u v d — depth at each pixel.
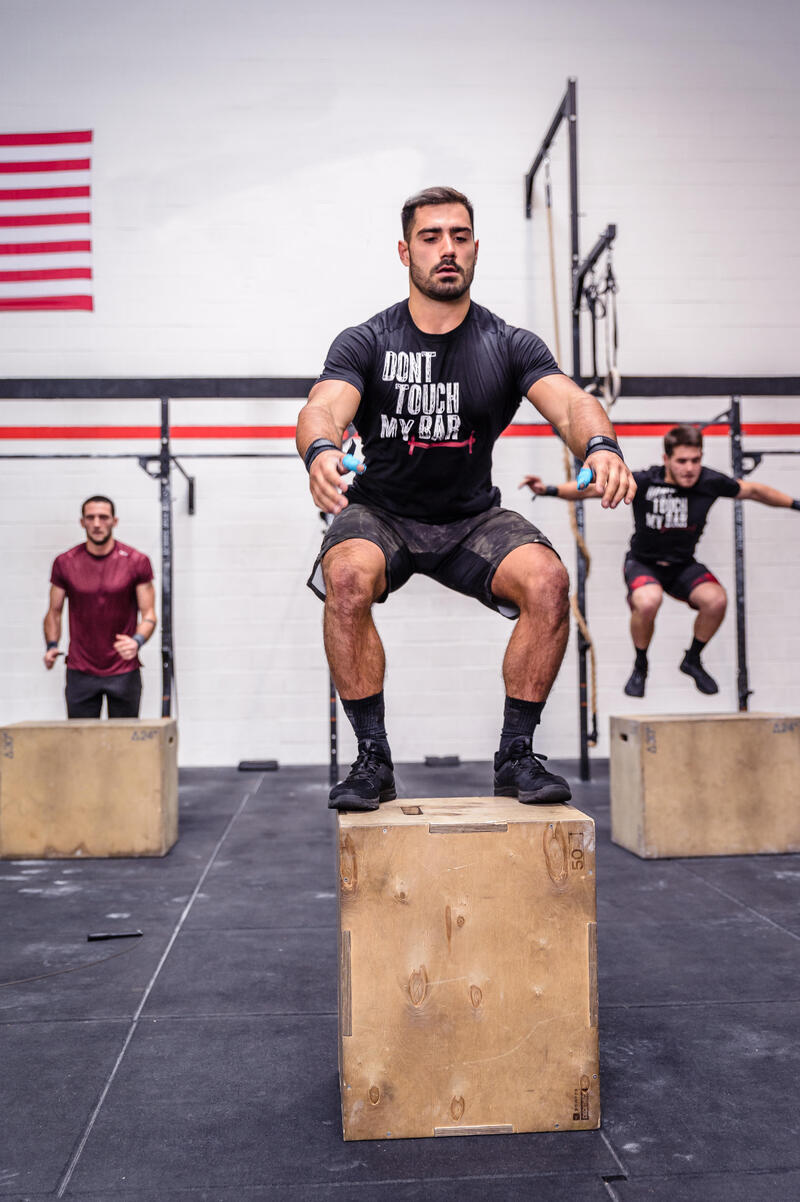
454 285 1.76
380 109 5.88
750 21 6.00
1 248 5.75
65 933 2.73
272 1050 1.96
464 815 1.70
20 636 5.63
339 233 5.85
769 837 3.62
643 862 3.52
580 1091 1.65
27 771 3.63
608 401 4.53
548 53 5.93
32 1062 1.91
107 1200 1.43
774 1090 1.78
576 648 5.88
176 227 5.80
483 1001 1.65
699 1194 1.44
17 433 5.67
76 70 5.80
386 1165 1.54
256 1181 1.49
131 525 5.71
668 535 4.58
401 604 5.80
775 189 5.98
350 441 1.55
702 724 3.60
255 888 3.20
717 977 2.36
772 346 5.95
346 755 5.82
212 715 5.75
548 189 5.65
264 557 5.76
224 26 5.85
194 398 5.55
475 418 1.84
